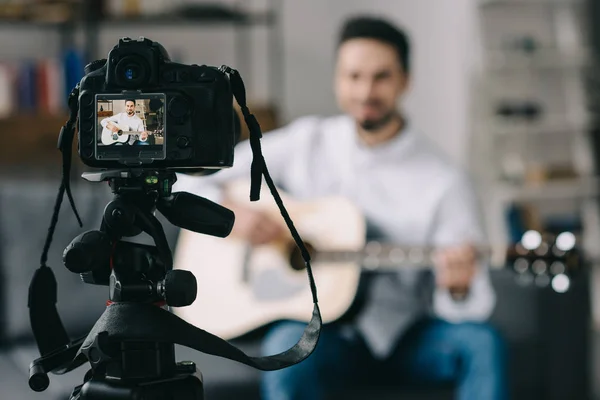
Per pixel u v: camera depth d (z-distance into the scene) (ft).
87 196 7.35
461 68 15.21
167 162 1.85
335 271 6.93
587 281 7.56
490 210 14.82
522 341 7.51
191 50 14.12
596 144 15.37
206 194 7.34
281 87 14.42
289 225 1.93
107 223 1.93
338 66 7.37
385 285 6.91
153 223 1.95
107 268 2.00
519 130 15.06
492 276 7.63
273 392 6.40
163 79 1.85
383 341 6.67
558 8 15.56
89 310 7.14
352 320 6.88
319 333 1.92
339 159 7.49
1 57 13.34
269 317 7.00
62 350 2.06
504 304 7.59
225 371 6.67
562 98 15.66
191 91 1.84
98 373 1.98
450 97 15.17
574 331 7.53
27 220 7.25
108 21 12.62
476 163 15.19
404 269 6.96
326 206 7.22
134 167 1.88
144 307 1.91
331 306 6.84
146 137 1.85
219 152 1.86
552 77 15.61
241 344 7.16
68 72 12.27
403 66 7.27
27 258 7.18
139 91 1.84
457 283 6.44
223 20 13.03
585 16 15.56
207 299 7.17
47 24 13.14
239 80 1.89
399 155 7.32
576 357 7.55
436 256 6.64
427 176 7.25
